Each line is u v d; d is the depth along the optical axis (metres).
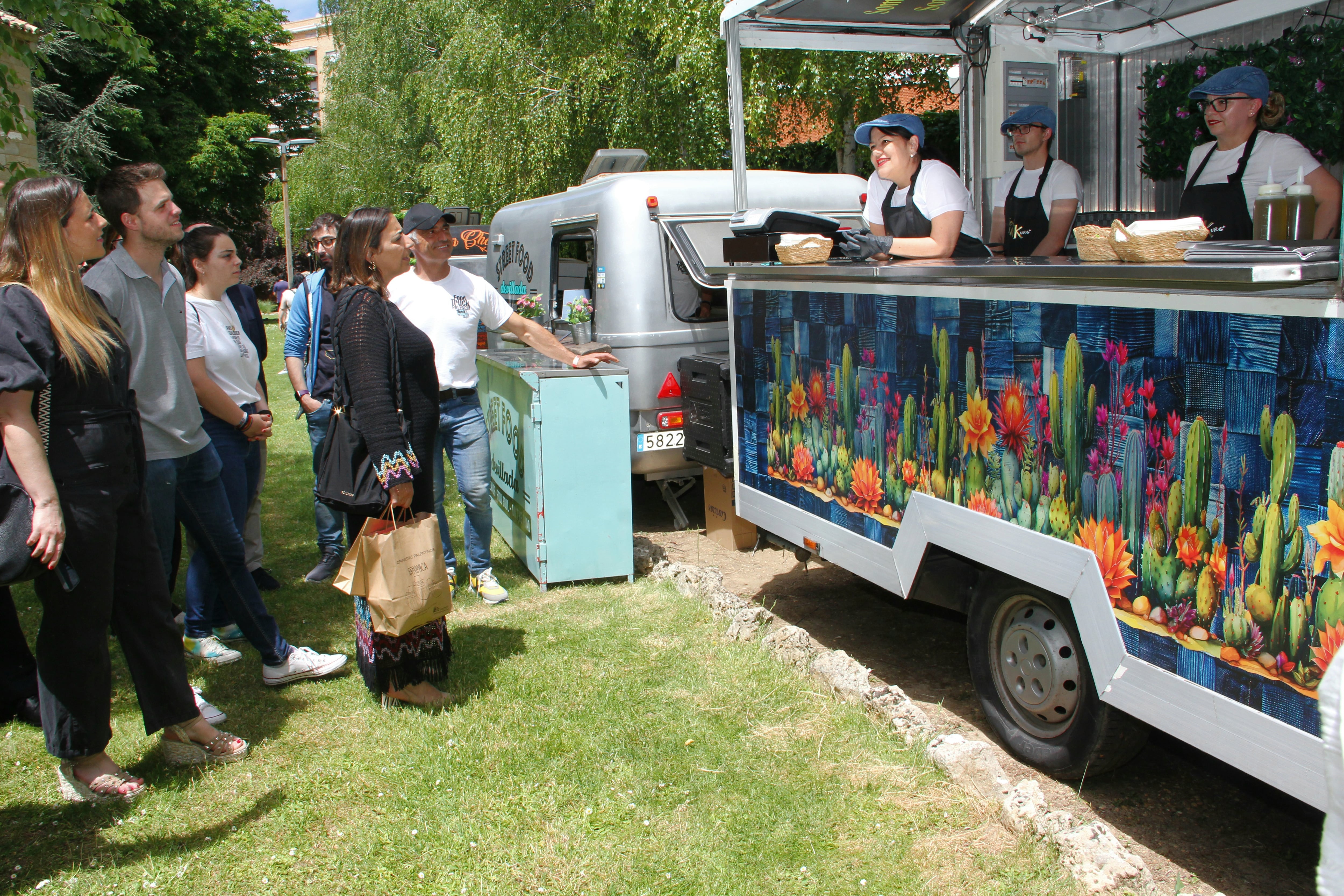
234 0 34.34
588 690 3.93
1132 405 2.56
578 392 5.10
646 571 5.50
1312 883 2.68
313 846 2.93
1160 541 2.51
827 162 13.59
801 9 4.43
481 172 16.33
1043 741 3.20
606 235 6.06
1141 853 2.83
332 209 34.50
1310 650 2.15
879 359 3.57
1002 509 3.04
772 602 5.08
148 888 2.72
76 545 2.89
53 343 2.81
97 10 5.23
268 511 7.21
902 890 2.66
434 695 3.86
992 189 5.23
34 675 3.72
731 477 5.24
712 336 6.16
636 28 12.91
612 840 2.92
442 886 2.74
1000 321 2.98
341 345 3.57
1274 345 2.19
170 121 30.23
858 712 3.63
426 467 3.77
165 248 3.61
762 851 2.85
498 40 15.09
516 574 5.54
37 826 3.02
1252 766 2.29
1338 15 4.15
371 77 29.14
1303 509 2.15
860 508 3.77
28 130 5.39
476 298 4.91
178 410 3.62
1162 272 2.37
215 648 4.33
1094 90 5.39
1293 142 3.66
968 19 4.96
